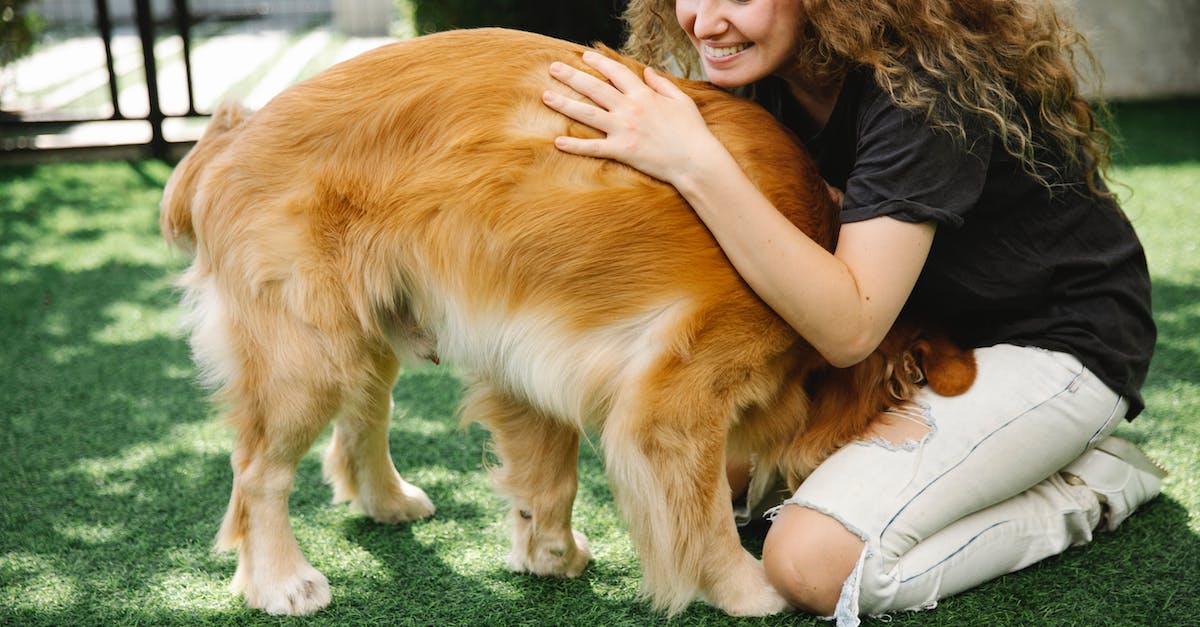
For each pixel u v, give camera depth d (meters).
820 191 2.18
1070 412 2.25
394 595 2.35
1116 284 2.29
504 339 2.13
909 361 2.31
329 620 2.24
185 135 7.12
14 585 2.37
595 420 2.20
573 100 2.07
